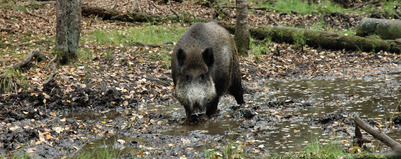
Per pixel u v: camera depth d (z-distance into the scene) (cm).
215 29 858
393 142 556
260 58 1503
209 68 766
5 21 1809
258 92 1112
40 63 1177
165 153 652
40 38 1554
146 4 2327
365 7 2509
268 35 1811
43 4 2378
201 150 662
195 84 741
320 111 873
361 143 626
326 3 2628
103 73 1169
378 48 1606
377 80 1194
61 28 1189
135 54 1403
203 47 782
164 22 2042
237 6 1528
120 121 848
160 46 1520
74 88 1037
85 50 1395
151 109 961
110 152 666
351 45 1650
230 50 877
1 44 1415
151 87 1118
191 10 2402
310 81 1238
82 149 685
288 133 731
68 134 750
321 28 2112
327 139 684
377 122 750
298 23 2208
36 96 962
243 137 721
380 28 1697
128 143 707
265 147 662
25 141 703
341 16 2306
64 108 957
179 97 764
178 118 867
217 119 859
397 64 1425
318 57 1568
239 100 976
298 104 935
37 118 855
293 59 1534
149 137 741
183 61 756
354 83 1168
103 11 2103
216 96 834
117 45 1505
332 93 1051
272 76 1323
